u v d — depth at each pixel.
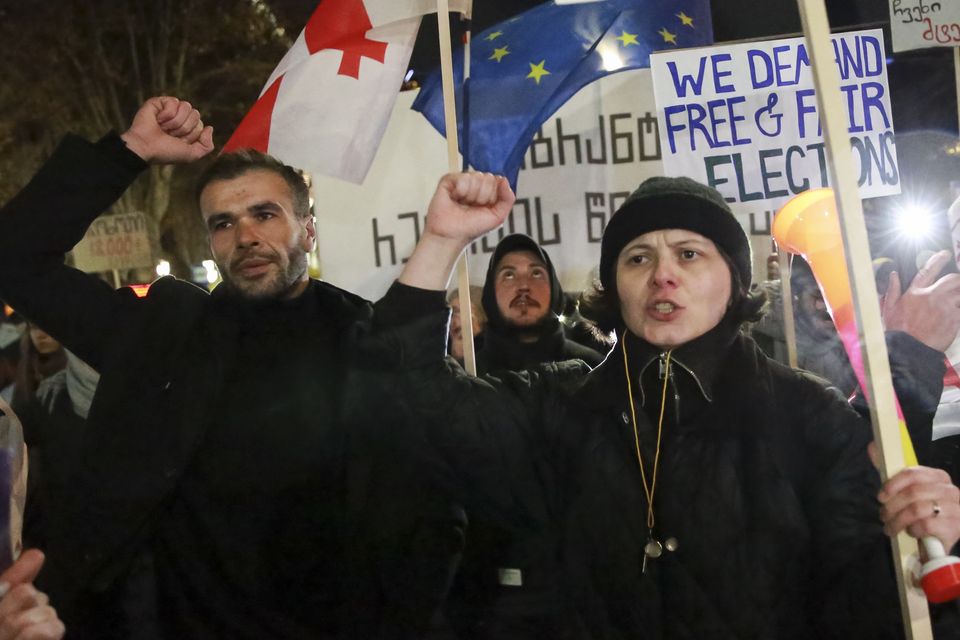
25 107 19.47
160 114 3.15
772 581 2.44
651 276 2.55
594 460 2.58
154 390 3.02
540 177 4.70
